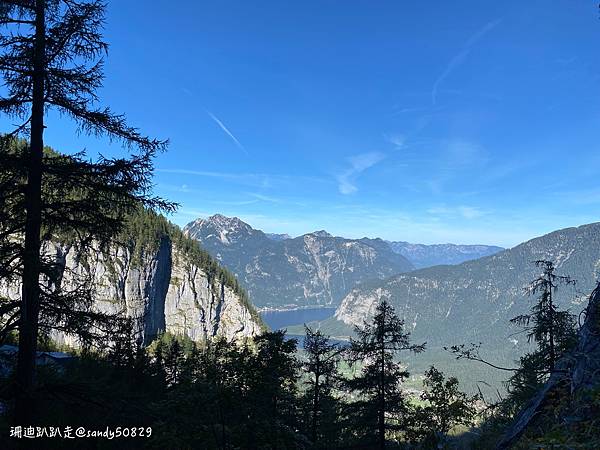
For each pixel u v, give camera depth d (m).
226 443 10.60
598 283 9.09
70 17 9.88
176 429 10.31
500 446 9.64
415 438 20.66
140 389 19.30
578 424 6.00
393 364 23.41
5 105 9.62
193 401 10.60
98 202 10.23
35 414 9.72
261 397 11.36
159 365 28.58
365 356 23.52
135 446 11.25
